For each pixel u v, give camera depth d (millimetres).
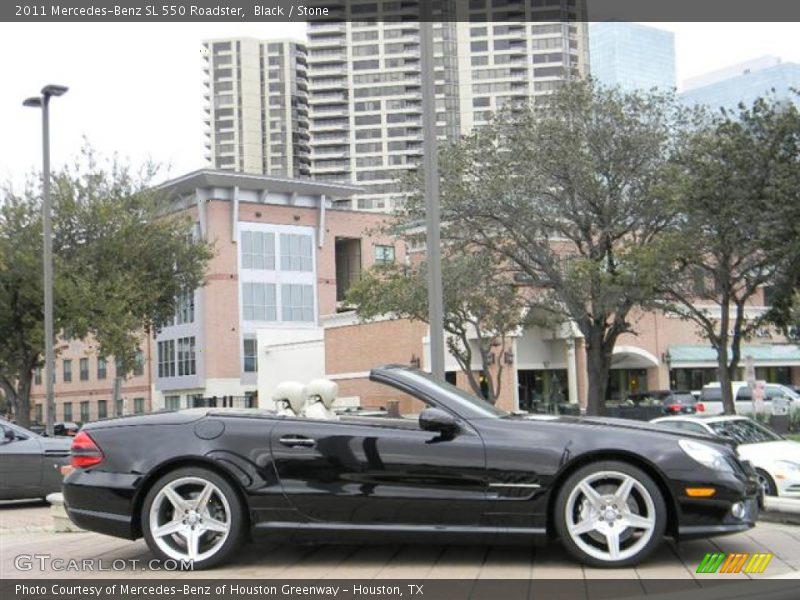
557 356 48281
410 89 120000
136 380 70625
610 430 6117
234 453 6289
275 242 66375
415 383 6605
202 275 36906
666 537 6590
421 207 24750
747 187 19969
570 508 6012
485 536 6062
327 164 124062
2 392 56031
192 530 6320
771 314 23094
